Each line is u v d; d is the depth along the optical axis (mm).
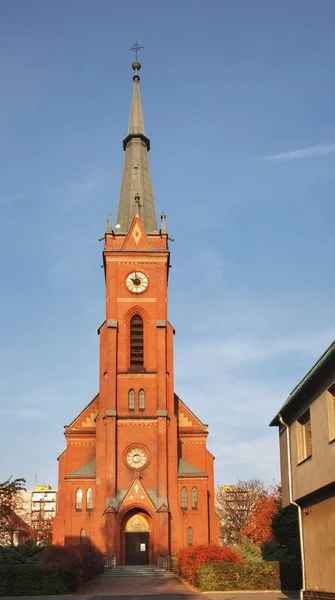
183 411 79500
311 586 32344
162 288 78812
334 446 28375
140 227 81062
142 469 71750
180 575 60094
